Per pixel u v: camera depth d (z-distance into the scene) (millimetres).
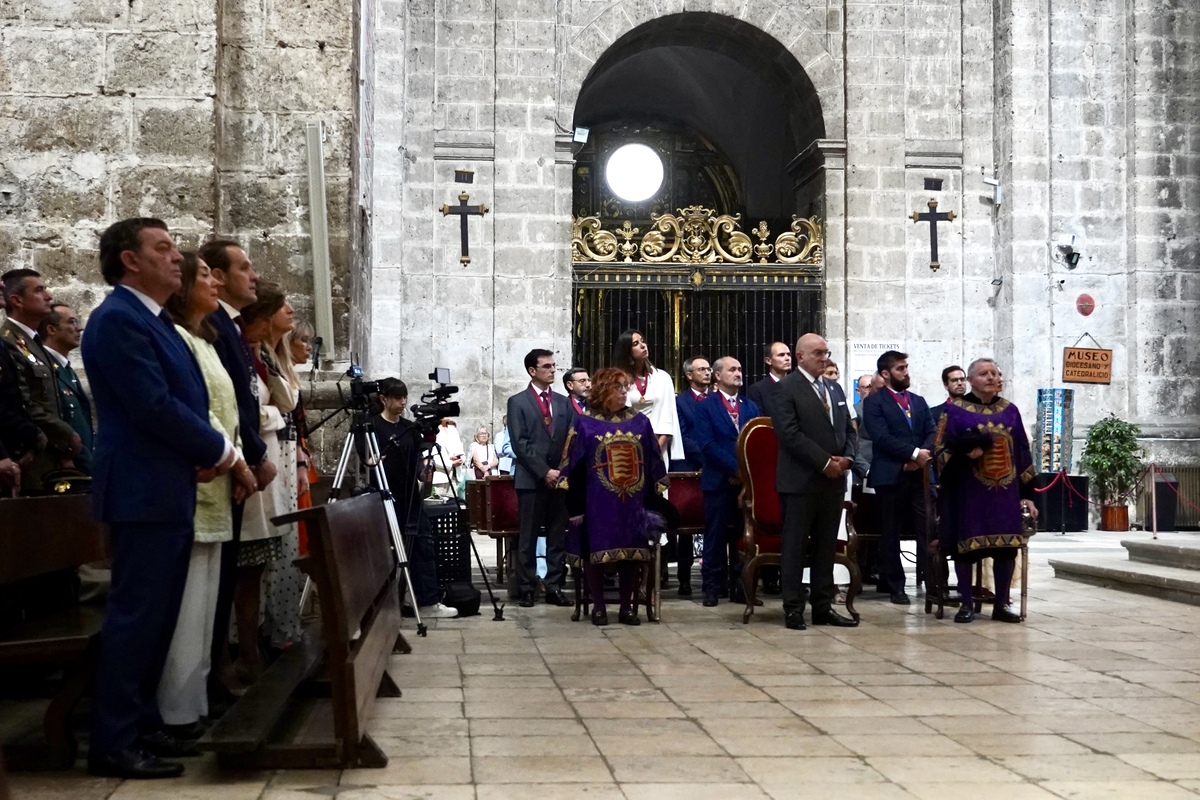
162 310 4531
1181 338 18656
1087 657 7016
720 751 4664
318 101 9164
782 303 19141
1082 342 18656
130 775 4227
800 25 19062
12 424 6051
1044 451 18266
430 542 8945
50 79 8477
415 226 17969
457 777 4238
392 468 8836
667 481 8672
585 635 7941
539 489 9719
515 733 4953
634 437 8508
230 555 5156
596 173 25078
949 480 8695
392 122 17422
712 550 9617
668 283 18828
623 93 24516
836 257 18812
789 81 19719
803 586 8359
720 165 25422
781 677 6320
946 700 5711
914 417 9844
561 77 18594
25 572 4820
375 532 5473
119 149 8508
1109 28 18969
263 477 5133
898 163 18906
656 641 7660
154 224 4465
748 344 19141
